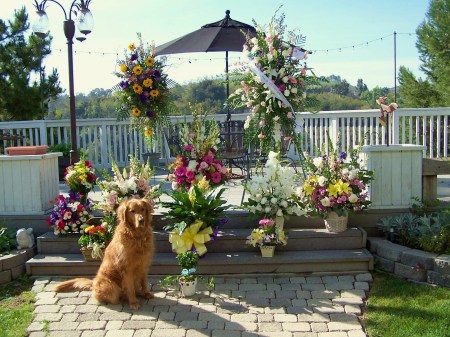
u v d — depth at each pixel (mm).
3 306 3945
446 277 4051
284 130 5324
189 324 3529
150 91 6027
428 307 3693
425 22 13086
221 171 4957
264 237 4387
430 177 5109
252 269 4461
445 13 12586
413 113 7219
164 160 9047
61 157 7949
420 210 4891
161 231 4848
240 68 5254
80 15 5781
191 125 5328
